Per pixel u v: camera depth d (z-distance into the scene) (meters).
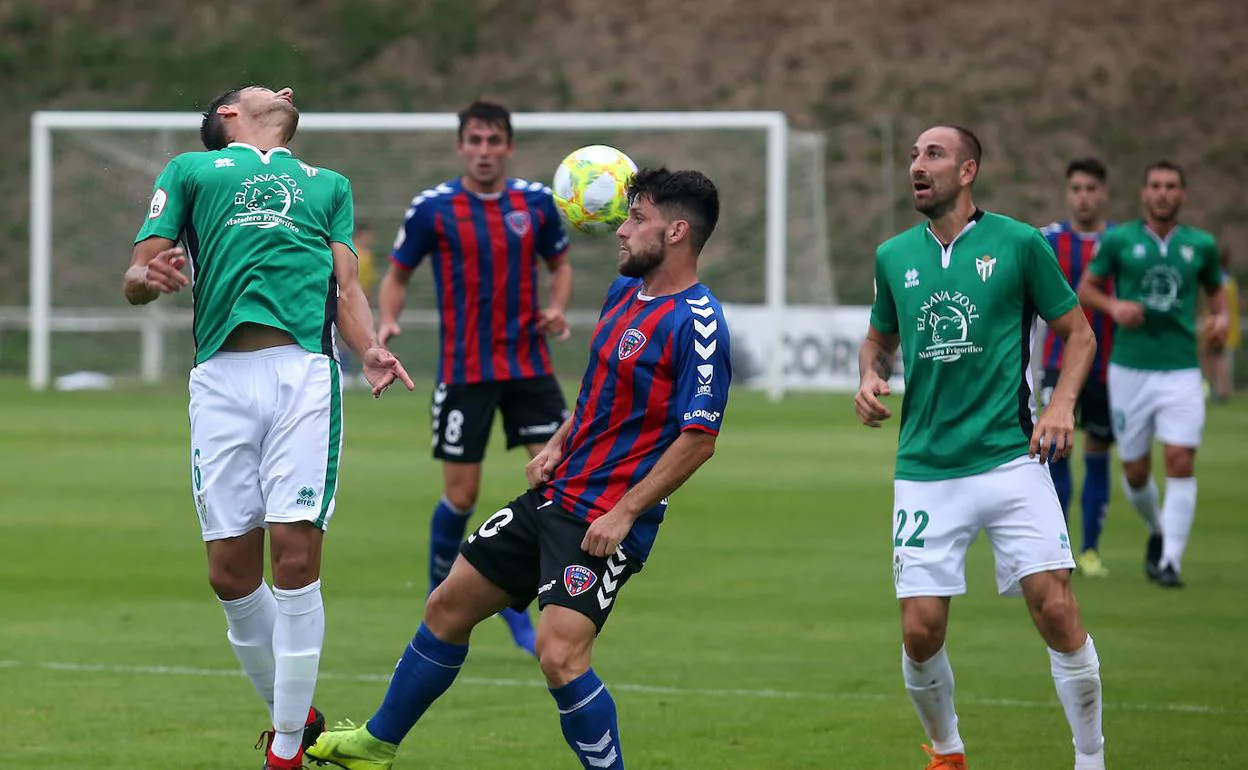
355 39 122.12
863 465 51.56
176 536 36.56
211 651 24.58
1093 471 33.38
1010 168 111.00
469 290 26.88
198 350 17.44
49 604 28.53
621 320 16.56
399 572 32.22
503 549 16.69
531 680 23.08
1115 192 108.88
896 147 113.38
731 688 22.41
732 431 62.16
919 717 18.75
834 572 32.56
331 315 17.70
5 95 118.44
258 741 17.77
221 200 17.27
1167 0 121.31
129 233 92.19
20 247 108.00
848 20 122.25
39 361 80.44
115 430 59.91
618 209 21.27
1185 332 31.70
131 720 20.30
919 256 17.91
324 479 17.17
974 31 120.88
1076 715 17.22
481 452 27.00
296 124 18.33
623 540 16.19
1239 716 20.84
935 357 17.62
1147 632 26.61
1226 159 111.75
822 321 83.81
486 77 119.69
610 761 16.16
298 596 17.03
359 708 21.16
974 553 35.88
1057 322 17.58
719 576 32.06
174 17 124.06
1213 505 43.03
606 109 117.06
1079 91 115.88
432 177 94.81
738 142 100.94
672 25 122.81
